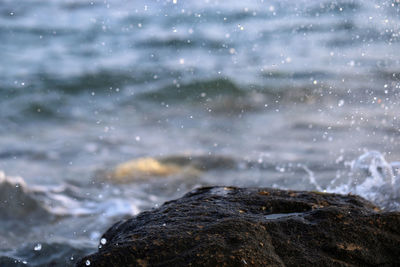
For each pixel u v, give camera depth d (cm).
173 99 1240
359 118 864
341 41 1333
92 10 2141
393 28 1112
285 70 1262
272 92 1168
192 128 1033
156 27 1809
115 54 1605
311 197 328
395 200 438
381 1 1168
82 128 1063
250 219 288
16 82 1347
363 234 277
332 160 747
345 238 275
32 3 2341
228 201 322
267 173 741
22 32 1886
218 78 1262
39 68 1470
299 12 1644
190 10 1886
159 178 764
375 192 457
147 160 817
